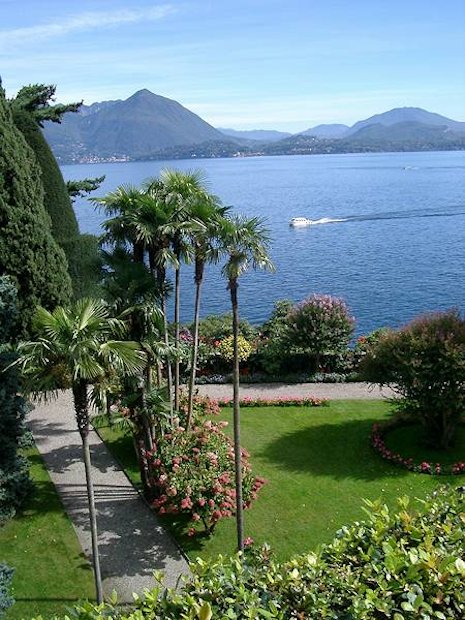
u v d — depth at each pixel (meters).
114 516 16.81
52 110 31.22
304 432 22.03
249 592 6.94
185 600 6.77
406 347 19.55
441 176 198.88
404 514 7.79
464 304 50.88
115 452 20.41
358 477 18.70
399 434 21.72
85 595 13.71
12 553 15.21
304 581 7.02
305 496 17.61
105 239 16.94
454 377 18.58
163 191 17.08
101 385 12.48
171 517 16.69
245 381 27.06
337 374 27.23
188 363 26.52
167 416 17.56
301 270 65.19
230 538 15.75
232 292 13.87
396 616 5.99
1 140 20.89
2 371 15.02
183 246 16.86
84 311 12.38
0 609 11.63
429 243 78.56
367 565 6.92
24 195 21.42
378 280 59.78
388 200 130.38
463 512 8.01
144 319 15.87
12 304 16.47
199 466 15.84
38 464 19.59
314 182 193.75
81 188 34.19
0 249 21.05
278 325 29.16
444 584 6.55
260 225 14.87
